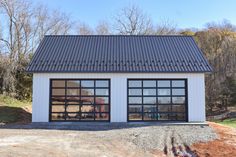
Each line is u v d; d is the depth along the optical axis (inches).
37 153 423.8
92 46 887.1
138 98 768.9
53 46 874.1
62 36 946.1
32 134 592.4
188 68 756.6
